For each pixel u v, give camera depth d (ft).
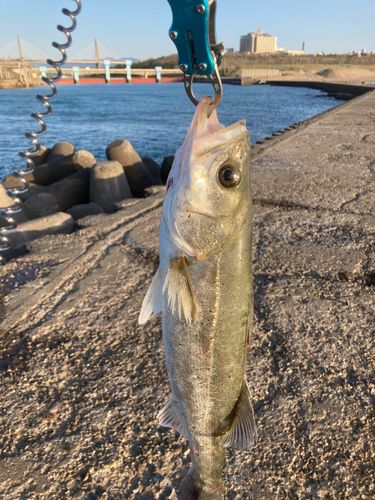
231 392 1.12
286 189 4.21
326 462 1.32
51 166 9.43
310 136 7.25
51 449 1.38
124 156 8.94
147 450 1.37
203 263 1.08
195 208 1.09
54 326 2.04
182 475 1.29
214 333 1.08
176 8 0.92
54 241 3.09
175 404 1.20
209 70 0.96
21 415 1.51
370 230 3.15
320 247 2.90
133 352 1.85
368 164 5.16
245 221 1.12
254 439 1.07
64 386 1.65
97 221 3.47
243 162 1.11
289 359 1.79
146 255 2.86
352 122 8.87
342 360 1.77
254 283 2.46
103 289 2.41
